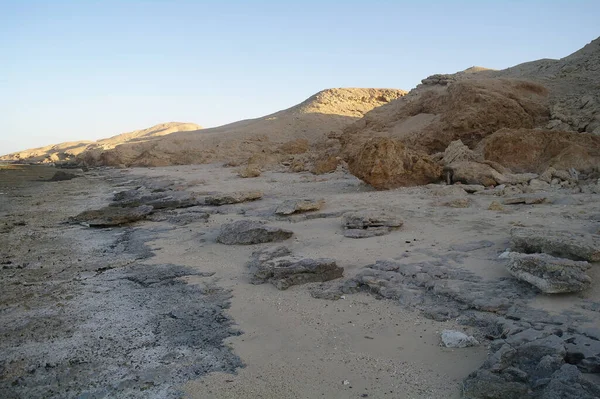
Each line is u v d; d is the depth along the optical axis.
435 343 5.44
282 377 4.90
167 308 7.04
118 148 48.09
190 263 9.41
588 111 19.56
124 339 6.02
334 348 5.47
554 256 6.97
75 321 6.68
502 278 6.96
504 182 14.52
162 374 5.08
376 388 4.62
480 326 5.75
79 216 15.48
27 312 7.13
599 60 24.94
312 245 9.70
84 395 4.75
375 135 27.39
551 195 12.03
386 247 9.04
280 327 6.12
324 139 40.59
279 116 56.06
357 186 17.72
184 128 94.19
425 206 12.27
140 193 22.55
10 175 39.56
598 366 4.52
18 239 12.80
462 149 17.31
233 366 5.19
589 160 14.66
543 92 23.48
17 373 5.25
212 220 13.48
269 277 7.89
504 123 21.58
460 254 8.21
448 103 24.69
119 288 8.13
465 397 4.25
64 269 9.53
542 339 4.95
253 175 25.48
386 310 6.41
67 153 68.75
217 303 7.11
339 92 60.19
